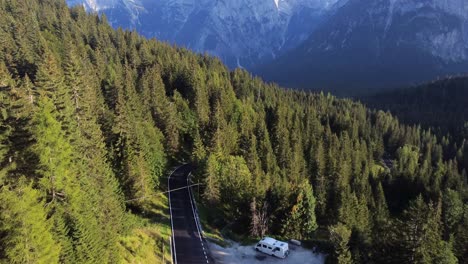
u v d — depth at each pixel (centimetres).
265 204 6062
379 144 14062
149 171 6500
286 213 6038
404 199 9531
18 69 8638
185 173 8475
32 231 2684
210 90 12444
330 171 9425
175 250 5084
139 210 5969
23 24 11575
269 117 12300
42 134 3650
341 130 14112
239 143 9788
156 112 9400
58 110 4750
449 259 3994
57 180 3525
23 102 4162
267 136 10056
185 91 12675
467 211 6412
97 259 3509
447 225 5856
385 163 14538
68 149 3934
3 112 3791
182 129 9925
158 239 5203
